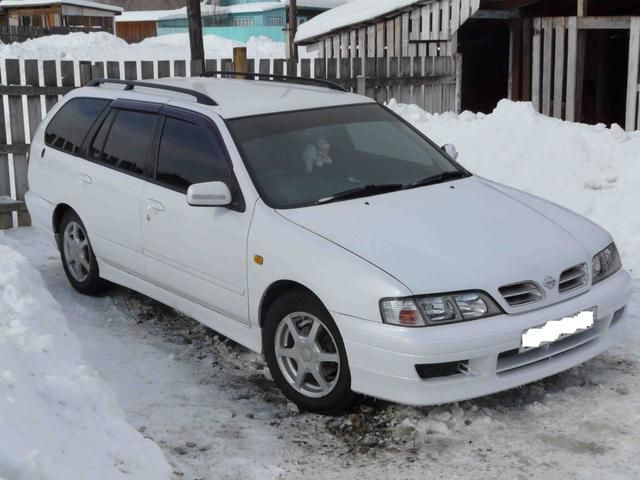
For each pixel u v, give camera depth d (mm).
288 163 5480
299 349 4887
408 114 11836
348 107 6180
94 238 6672
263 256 5004
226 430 4738
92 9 46438
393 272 4488
